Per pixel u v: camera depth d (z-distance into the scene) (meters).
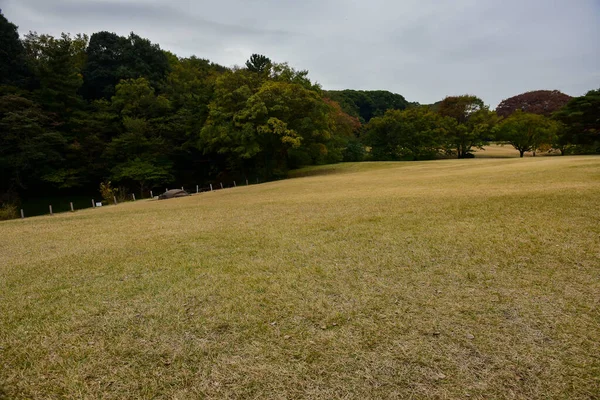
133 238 7.53
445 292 3.72
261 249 5.80
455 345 2.75
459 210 7.64
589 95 37.69
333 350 2.76
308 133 31.05
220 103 29.30
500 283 3.88
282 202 11.98
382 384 2.35
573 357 2.54
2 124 24.69
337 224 7.28
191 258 5.55
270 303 3.67
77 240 7.83
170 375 2.54
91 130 30.77
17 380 2.56
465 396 2.21
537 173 13.62
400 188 13.55
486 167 20.41
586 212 6.42
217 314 3.48
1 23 29.81
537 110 58.91
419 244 5.46
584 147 39.50
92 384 2.49
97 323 3.43
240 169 35.16
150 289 4.29
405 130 45.19
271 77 34.31
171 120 32.94
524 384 2.29
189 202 15.88
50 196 31.27
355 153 46.78
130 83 32.84
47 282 4.84
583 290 3.60
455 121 47.38
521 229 5.82
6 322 3.55
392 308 3.42
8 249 7.35
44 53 31.02
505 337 2.83
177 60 50.31
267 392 2.32
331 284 4.10
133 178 29.36
